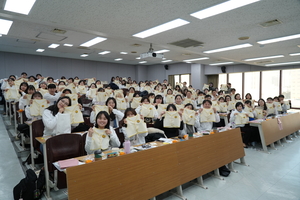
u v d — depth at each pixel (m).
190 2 3.21
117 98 5.63
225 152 3.36
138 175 2.17
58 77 12.25
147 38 5.44
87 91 7.47
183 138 3.12
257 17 3.84
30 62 11.28
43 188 2.52
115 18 3.94
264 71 11.44
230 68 11.90
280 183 3.12
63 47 8.72
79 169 1.79
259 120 5.05
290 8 3.41
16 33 5.60
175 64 14.27
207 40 5.60
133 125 2.91
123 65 15.17
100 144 2.43
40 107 3.84
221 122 5.99
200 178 2.97
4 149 3.91
